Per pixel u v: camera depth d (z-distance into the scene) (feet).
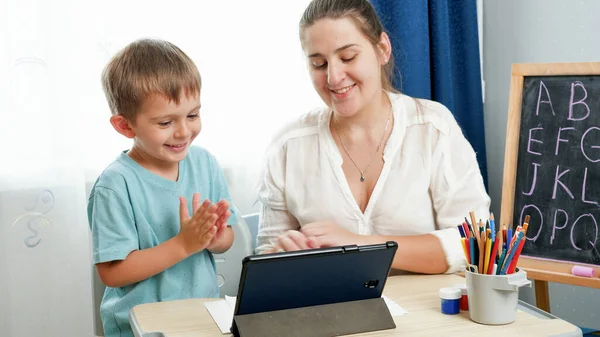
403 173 5.14
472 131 7.41
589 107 5.47
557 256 5.44
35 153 6.17
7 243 6.16
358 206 5.18
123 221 4.52
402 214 5.11
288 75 7.06
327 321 3.65
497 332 3.67
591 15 6.39
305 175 5.29
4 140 6.07
